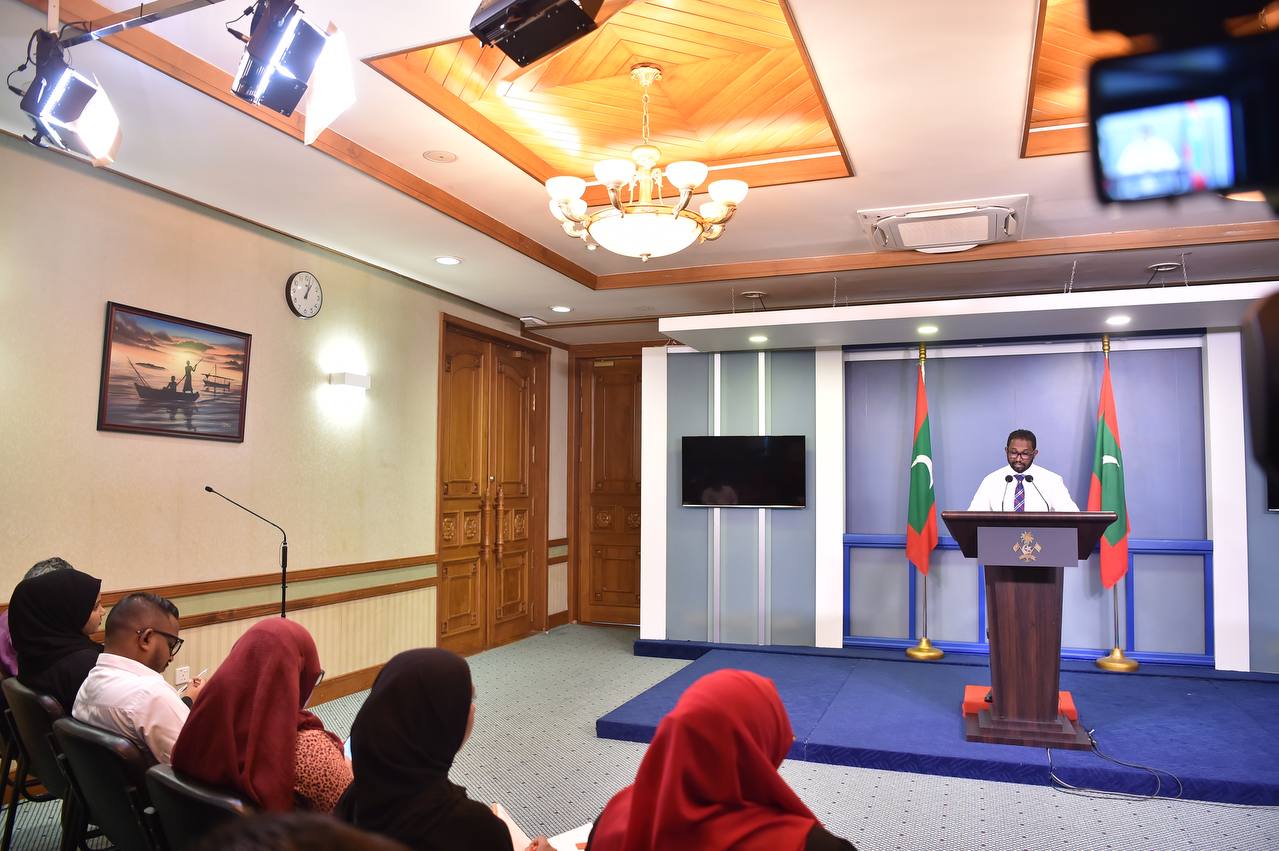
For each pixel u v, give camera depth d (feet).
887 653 22.16
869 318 19.54
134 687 7.59
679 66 12.25
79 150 9.86
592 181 16.44
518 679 20.90
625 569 29.01
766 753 4.45
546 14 7.56
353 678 18.85
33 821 11.73
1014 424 22.40
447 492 22.77
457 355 23.34
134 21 8.85
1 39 9.90
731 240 18.76
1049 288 22.27
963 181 15.06
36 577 9.68
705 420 24.43
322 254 18.03
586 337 28.35
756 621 23.59
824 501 23.27
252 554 16.15
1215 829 11.76
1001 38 10.23
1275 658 19.86
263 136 12.32
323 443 18.02
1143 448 21.48
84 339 13.15
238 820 1.54
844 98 11.88
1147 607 21.11
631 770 14.24
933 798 13.01
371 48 10.49
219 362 15.43
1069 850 11.11
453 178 14.97
